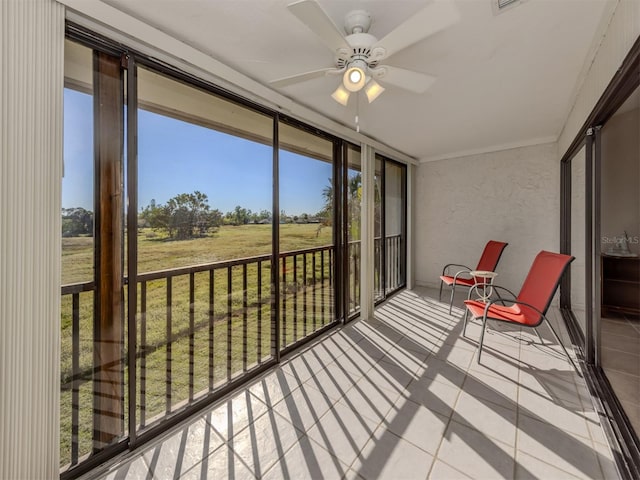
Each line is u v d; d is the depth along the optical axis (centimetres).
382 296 418
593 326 233
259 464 148
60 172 126
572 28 163
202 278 210
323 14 121
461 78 221
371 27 163
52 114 123
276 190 247
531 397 196
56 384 126
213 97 205
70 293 142
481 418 177
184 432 171
